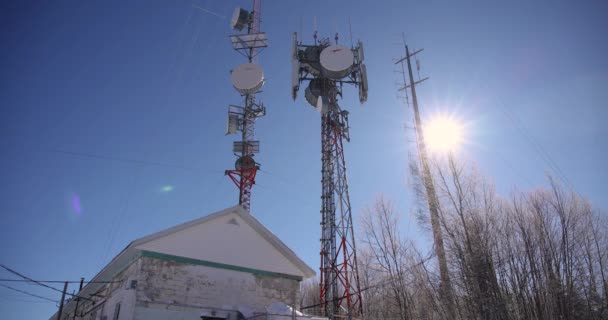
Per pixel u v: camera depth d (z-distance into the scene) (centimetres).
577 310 2222
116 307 1872
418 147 2567
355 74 2777
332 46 2647
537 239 2392
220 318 1881
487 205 2367
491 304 2053
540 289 2214
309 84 2800
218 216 2095
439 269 2267
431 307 2300
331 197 2436
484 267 2138
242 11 3506
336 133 2612
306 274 2225
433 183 2411
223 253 2030
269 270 2114
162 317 1784
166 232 1934
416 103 2980
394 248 2530
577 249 2406
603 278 2322
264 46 3238
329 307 2164
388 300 2598
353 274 2242
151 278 1833
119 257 2005
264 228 2164
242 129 3438
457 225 2267
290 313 1870
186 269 1917
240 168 3212
